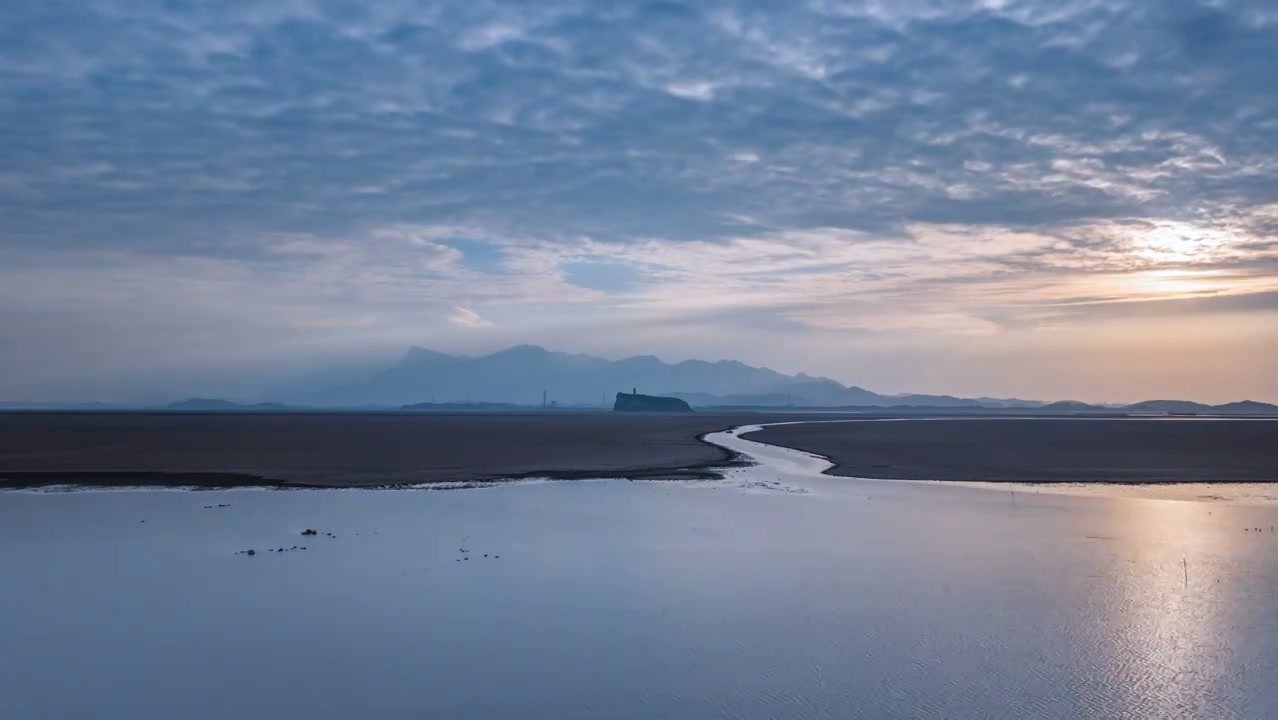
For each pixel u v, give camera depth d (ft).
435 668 49.78
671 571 73.10
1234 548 82.12
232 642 54.54
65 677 48.67
